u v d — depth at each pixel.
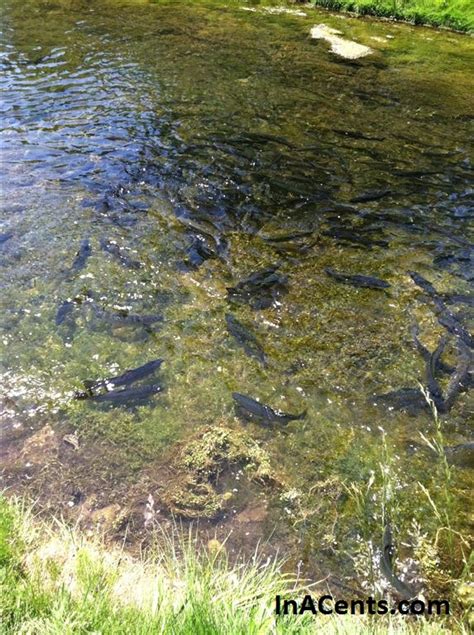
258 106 7.81
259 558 2.70
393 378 3.76
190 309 4.21
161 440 3.23
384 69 9.51
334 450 3.26
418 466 3.19
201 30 10.72
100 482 2.99
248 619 1.91
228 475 3.08
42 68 8.54
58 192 5.53
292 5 12.62
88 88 7.97
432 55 10.23
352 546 2.77
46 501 2.87
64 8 11.41
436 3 11.84
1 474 2.98
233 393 3.54
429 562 2.68
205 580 2.14
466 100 8.51
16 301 4.15
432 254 5.05
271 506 2.94
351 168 6.40
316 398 3.58
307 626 2.01
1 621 1.86
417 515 2.93
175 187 5.75
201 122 7.21
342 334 4.11
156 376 3.63
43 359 3.71
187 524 2.82
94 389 3.51
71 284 4.35
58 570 2.21
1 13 10.88
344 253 5.00
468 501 3.00
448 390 3.69
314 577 2.63
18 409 3.36
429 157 6.77
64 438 3.21
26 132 6.66
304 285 4.57
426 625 2.25
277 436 3.31
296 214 5.48
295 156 6.55
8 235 4.84
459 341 4.10
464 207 5.79
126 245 4.84
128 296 4.29
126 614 1.95
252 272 4.66
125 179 5.83
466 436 3.40
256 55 9.68
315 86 8.65
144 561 2.58
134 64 8.91
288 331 4.10
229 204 5.55
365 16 12.12
